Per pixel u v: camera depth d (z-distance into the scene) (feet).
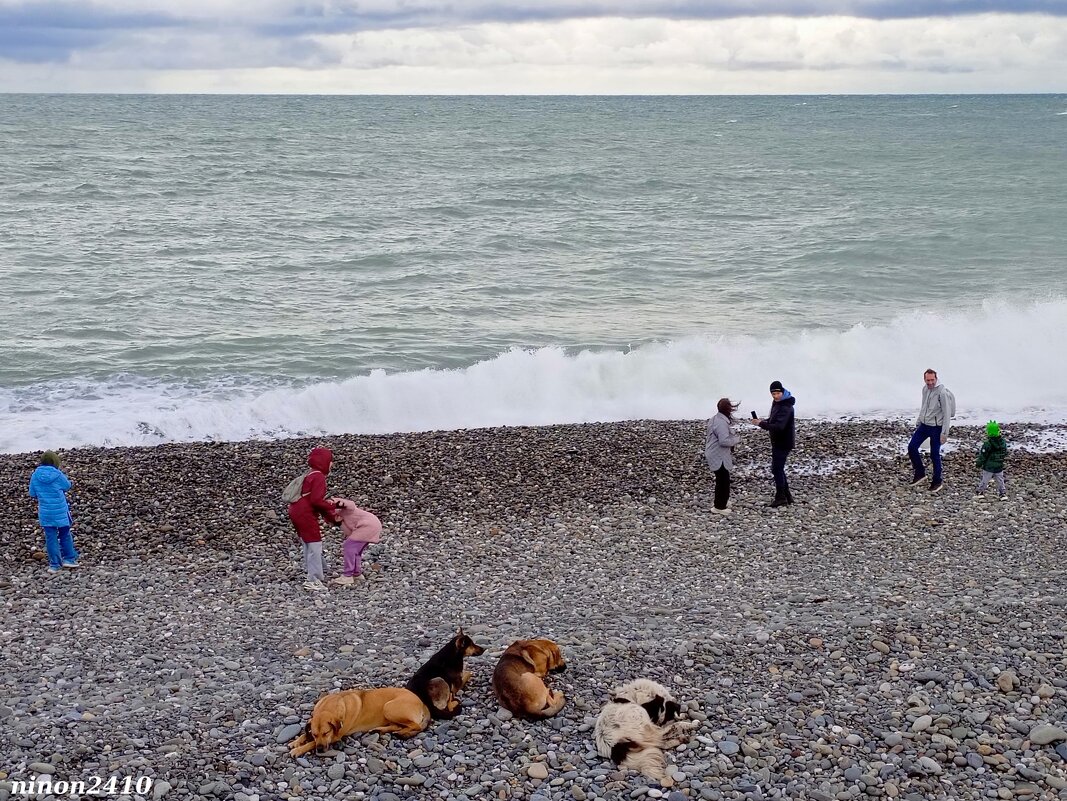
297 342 83.20
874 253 121.90
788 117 576.20
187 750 25.86
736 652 31.76
